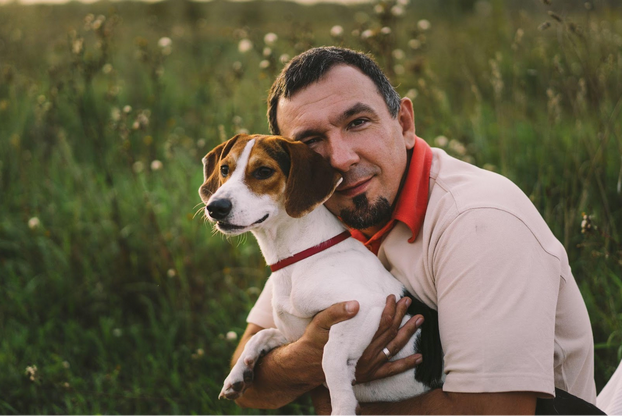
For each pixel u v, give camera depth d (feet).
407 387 7.38
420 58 15.28
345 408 6.82
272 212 7.62
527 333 6.24
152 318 12.59
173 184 14.96
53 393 11.45
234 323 12.51
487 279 6.42
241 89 19.44
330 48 7.80
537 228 6.81
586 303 11.10
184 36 25.96
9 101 19.16
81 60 14.10
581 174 12.94
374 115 7.43
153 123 18.72
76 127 18.40
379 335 7.14
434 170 7.62
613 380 8.29
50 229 14.73
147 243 13.97
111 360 12.21
